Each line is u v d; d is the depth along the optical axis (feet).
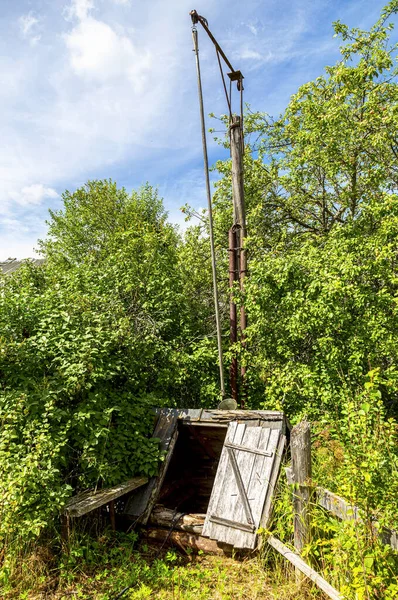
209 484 23.03
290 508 13.67
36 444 15.38
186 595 12.94
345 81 29.43
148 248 29.76
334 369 21.74
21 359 18.30
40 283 29.81
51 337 19.42
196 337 28.58
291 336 23.22
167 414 20.21
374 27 30.66
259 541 14.55
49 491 14.39
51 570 13.78
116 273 27.78
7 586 12.85
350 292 21.20
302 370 22.53
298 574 12.66
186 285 33.65
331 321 21.97
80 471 17.16
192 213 37.11
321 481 15.74
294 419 21.56
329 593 11.01
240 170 28.45
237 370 26.81
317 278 22.04
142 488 17.90
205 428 20.06
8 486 13.58
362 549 10.57
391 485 10.63
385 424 11.66
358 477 10.81
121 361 20.33
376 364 22.66
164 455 18.49
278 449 16.43
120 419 19.01
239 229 28.43
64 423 17.08
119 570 14.12
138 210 68.80
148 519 17.30
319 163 32.65
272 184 38.73
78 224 59.52
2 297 20.34
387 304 22.38
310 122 32.55
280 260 23.52
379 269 22.84
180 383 25.08
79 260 54.29
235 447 17.24
